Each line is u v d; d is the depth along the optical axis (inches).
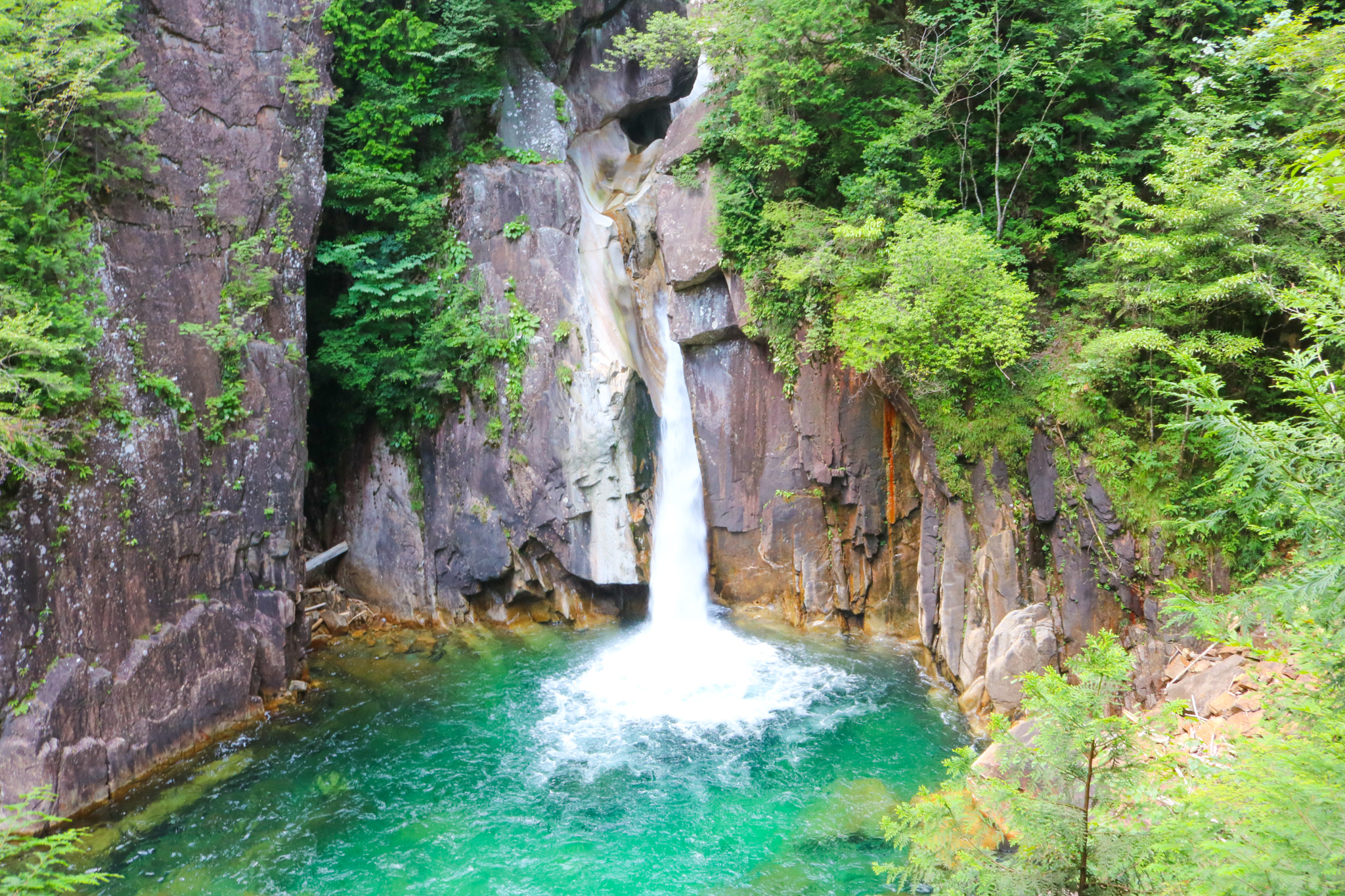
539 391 820.0
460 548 831.1
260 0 681.0
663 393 883.4
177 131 618.8
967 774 277.4
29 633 496.1
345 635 802.8
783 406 820.0
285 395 680.4
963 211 698.2
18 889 286.4
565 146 895.1
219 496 624.1
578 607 848.3
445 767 576.7
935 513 709.3
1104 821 239.0
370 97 797.2
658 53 995.9
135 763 545.3
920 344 647.1
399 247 812.6
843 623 801.6
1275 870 178.4
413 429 845.2
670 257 827.4
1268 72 611.5
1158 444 604.7
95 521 536.4
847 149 779.4
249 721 627.5
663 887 457.1
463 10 796.0
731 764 578.6
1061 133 724.0
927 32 719.1
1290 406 590.2
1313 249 537.6
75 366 526.0
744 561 849.5
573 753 594.9
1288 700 247.8
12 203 504.1
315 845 491.5
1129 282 621.9
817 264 722.2
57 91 532.1
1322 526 219.6
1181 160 570.3
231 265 650.8
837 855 481.7
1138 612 594.2
